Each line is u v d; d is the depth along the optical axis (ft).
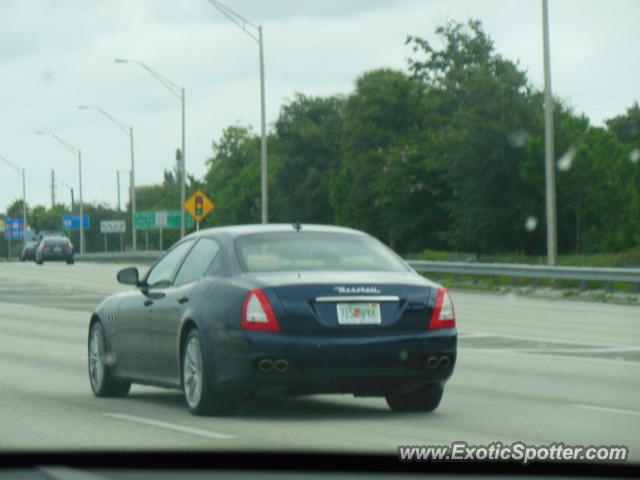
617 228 406.41
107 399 79.71
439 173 485.97
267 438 60.29
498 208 427.74
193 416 69.46
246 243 70.38
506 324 154.92
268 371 64.44
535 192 427.74
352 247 71.72
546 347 122.01
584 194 410.72
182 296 71.31
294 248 70.38
